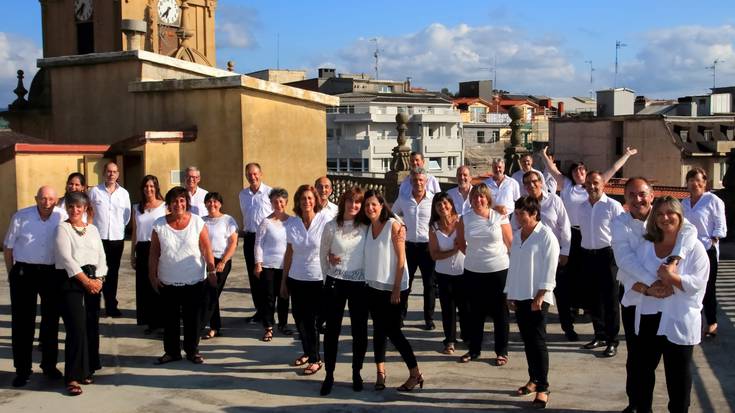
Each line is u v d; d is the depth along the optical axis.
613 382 6.69
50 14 23.42
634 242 5.57
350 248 6.50
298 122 17.83
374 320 6.54
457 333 8.46
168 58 18.06
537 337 6.13
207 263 7.64
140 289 8.62
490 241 7.18
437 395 6.43
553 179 9.03
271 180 17.14
